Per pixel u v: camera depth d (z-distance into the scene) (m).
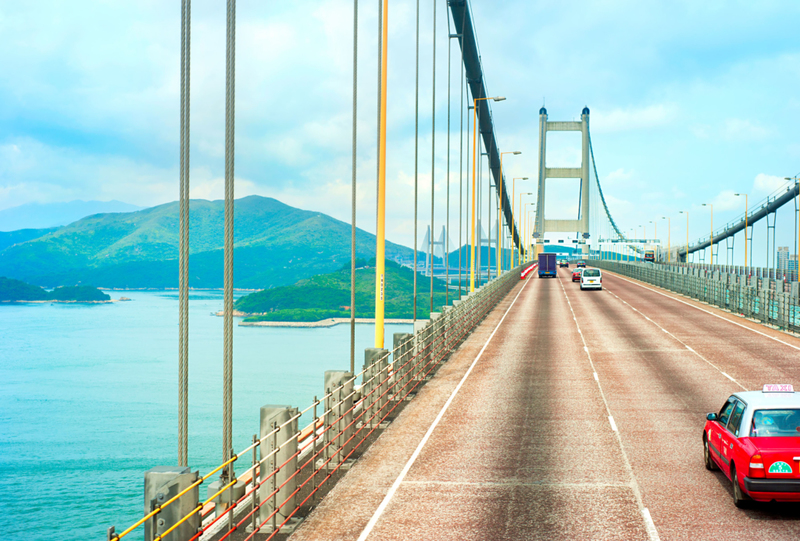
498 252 75.38
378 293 22.12
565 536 9.59
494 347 31.28
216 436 98.00
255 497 9.42
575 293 65.44
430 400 20.23
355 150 20.45
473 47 68.12
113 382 134.38
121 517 70.56
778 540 9.33
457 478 12.59
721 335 34.53
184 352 9.99
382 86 22.88
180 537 7.46
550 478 12.48
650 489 11.76
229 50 12.05
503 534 9.72
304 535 9.81
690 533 9.63
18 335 199.00
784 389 11.87
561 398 20.09
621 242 177.75
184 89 11.12
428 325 25.47
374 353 18.05
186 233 10.48
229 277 10.91
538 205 161.62
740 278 48.25
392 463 13.66
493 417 17.80
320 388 126.94
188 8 11.22
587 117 163.88
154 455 89.31
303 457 13.13
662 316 44.00
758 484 10.11
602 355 28.42
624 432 15.98
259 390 124.75
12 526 67.19
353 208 20.11
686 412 18.08
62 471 82.81
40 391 126.38
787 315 36.06
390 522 10.32
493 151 95.50
